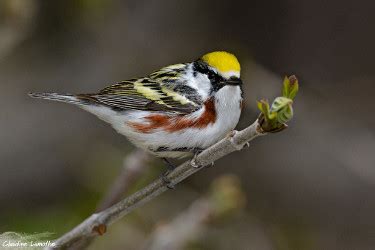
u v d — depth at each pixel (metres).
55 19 13.13
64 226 11.20
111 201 8.09
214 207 8.82
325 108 14.38
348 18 14.58
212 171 13.72
